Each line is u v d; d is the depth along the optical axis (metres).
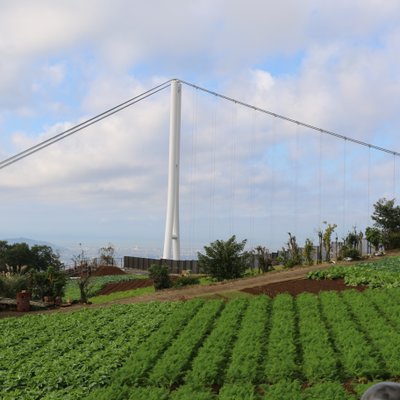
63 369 15.86
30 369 16.25
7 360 17.50
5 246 64.94
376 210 45.53
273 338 17.00
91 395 13.59
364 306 20.42
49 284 32.56
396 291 23.14
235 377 14.17
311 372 13.83
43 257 65.62
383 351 14.61
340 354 15.31
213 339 17.45
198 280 36.53
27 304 28.78
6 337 20.91
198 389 13.75
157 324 20.72
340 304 21.02
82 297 31.86
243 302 23.27
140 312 23.56
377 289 24.12
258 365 14.84
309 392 12.53
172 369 14.87
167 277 36.34
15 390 14.46
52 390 14.54
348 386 13.30
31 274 34.00
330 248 41.16
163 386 14.10
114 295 40.56
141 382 14.70
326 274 28.47
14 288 32.19
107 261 69.38
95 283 50.06
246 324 19.11
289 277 31.00
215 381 14.34
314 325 18.06
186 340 17.62
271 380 13.90
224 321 19.78
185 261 57.50
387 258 37.56
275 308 21.64
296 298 24.08
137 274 60.03
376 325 17.44
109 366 15.72
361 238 44.41
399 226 45.03
